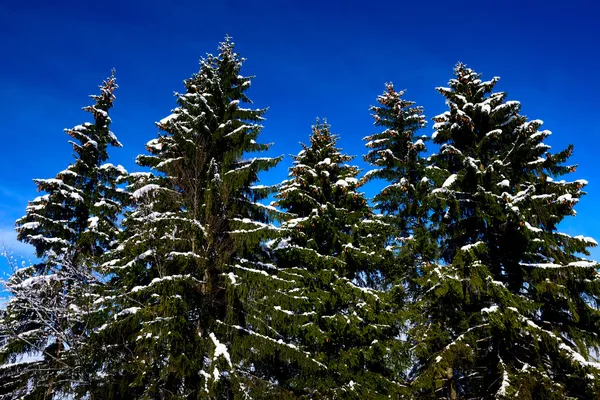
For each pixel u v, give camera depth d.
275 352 11.62
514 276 12.36
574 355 10.05
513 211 11.21
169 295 9.84
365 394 11.84
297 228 13.84
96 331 9.48
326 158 16.30
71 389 9.56
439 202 13.25
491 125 14.55
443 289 11.20
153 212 11.02
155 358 9.44
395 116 16.61
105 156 16.39
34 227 13.30
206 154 12.40
